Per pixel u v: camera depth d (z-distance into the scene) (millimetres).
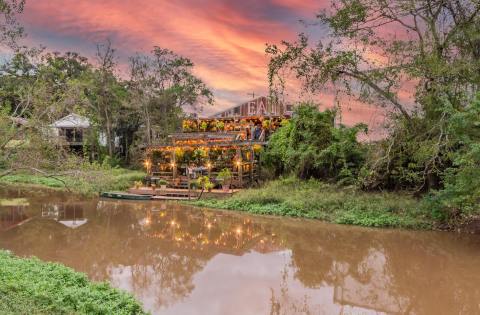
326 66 18734
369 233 15570
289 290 10281
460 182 13367
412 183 19781
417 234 15227
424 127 17438
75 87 15000
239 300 9547
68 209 21031
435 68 16094
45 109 14375
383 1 17594
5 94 15906
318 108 24328
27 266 9188
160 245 14484
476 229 15227
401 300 9586
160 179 26031
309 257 13031
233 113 35875
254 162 27391
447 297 9656
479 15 16750
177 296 9727
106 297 7957
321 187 21625
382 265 12102
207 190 23797
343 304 9383
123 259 12805
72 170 14734
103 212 20297
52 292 7551
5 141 13656
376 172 19234
